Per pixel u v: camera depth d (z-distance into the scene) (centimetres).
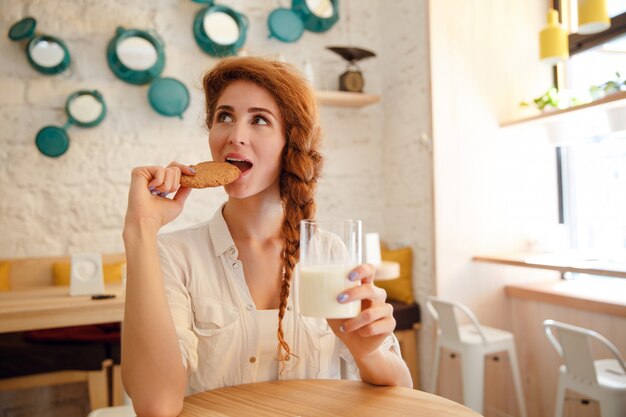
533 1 342
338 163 404
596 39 318
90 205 345
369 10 414
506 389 317
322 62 400
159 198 106
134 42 347
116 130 351
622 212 306
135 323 95
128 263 98
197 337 118
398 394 107
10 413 313
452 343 280
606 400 211
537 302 306
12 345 254
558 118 293
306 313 100
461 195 321
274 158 120
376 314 101
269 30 380
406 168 382
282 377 121
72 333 264
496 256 308
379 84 416
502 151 331
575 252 310
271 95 120
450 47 321
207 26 358
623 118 263
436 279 314
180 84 355
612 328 260
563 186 345
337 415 95
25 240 332
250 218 124
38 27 336
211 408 99
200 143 369
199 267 121
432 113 316
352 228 101
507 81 333
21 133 333
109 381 272
